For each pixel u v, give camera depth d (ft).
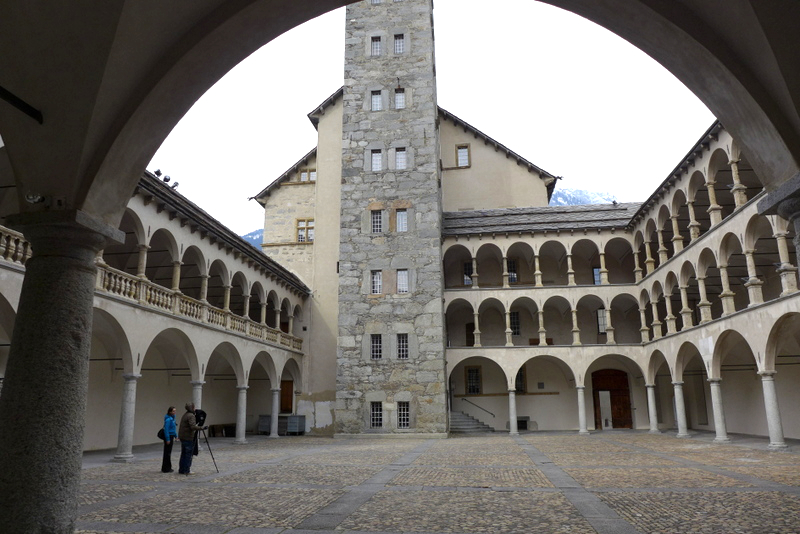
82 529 27.58
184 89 21.08
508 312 112.88
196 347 78.28
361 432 104.17
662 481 42.37
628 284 110.93
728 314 75.97
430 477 45.96
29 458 17.63
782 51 17.58
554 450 70.38
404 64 119.55
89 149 19.44
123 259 91.35
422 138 115.24
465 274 129.08
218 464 57.88
